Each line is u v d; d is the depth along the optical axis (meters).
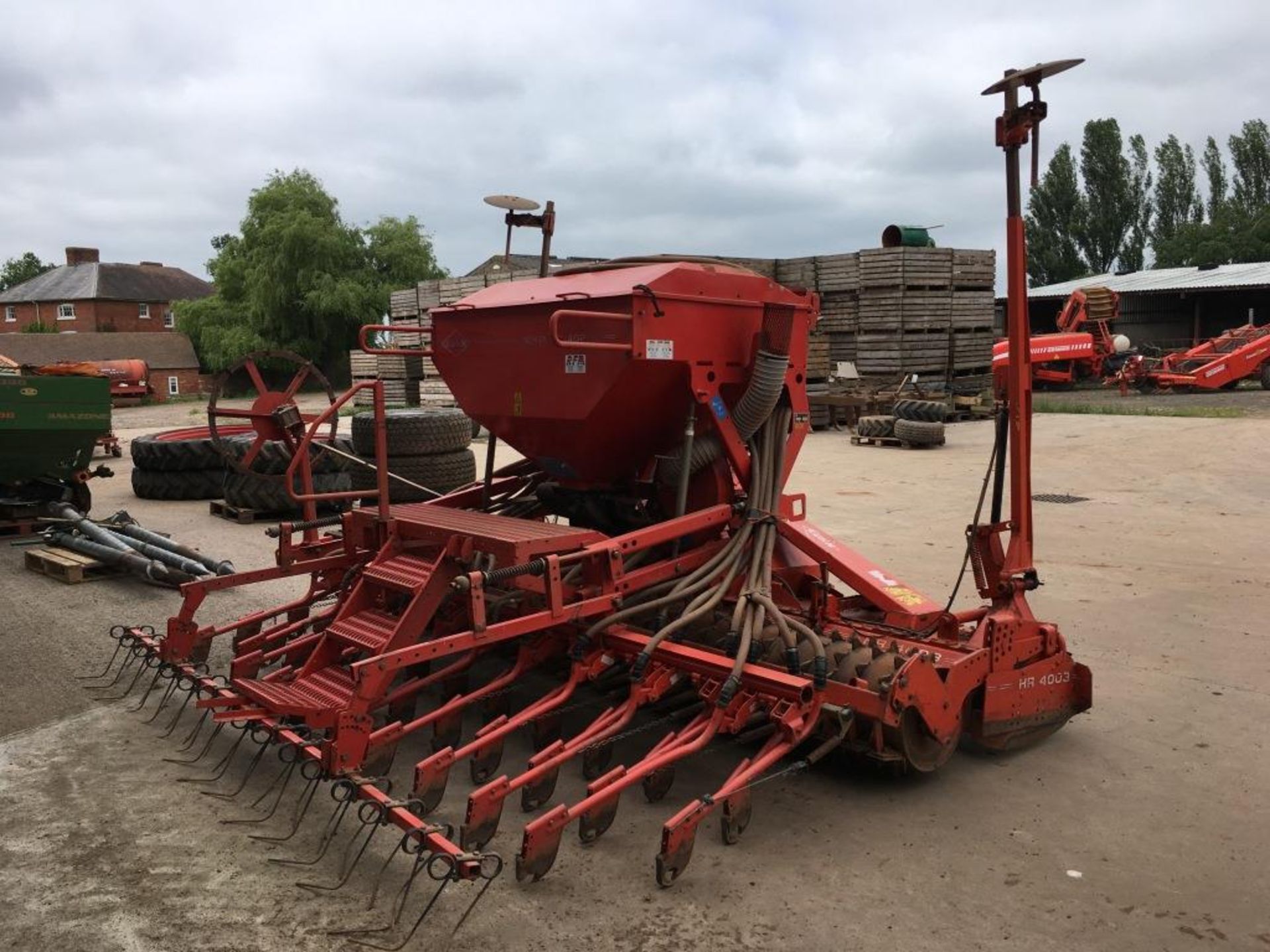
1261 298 39.25
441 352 5.65
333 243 42.88
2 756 4.77
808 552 5.35
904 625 5.29
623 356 4.55
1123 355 30.70
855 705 4.08
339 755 3.86
